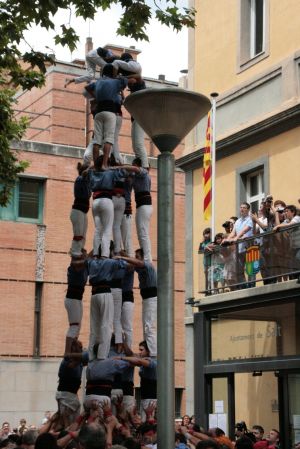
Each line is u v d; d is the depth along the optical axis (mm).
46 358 29734
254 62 21234
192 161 23016
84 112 35656
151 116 8812
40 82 15422
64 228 30656
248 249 18625
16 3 13680
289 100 19656
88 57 11789
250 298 18625
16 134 18656
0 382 29031
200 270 21469
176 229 33062
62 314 30234
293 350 17688
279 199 19781
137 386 27578
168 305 8484
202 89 23203
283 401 18062
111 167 11164
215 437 11266
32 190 30609
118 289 11023
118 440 9555
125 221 11617
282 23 20391
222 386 20062
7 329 29391
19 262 29844
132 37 14281
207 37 23172
